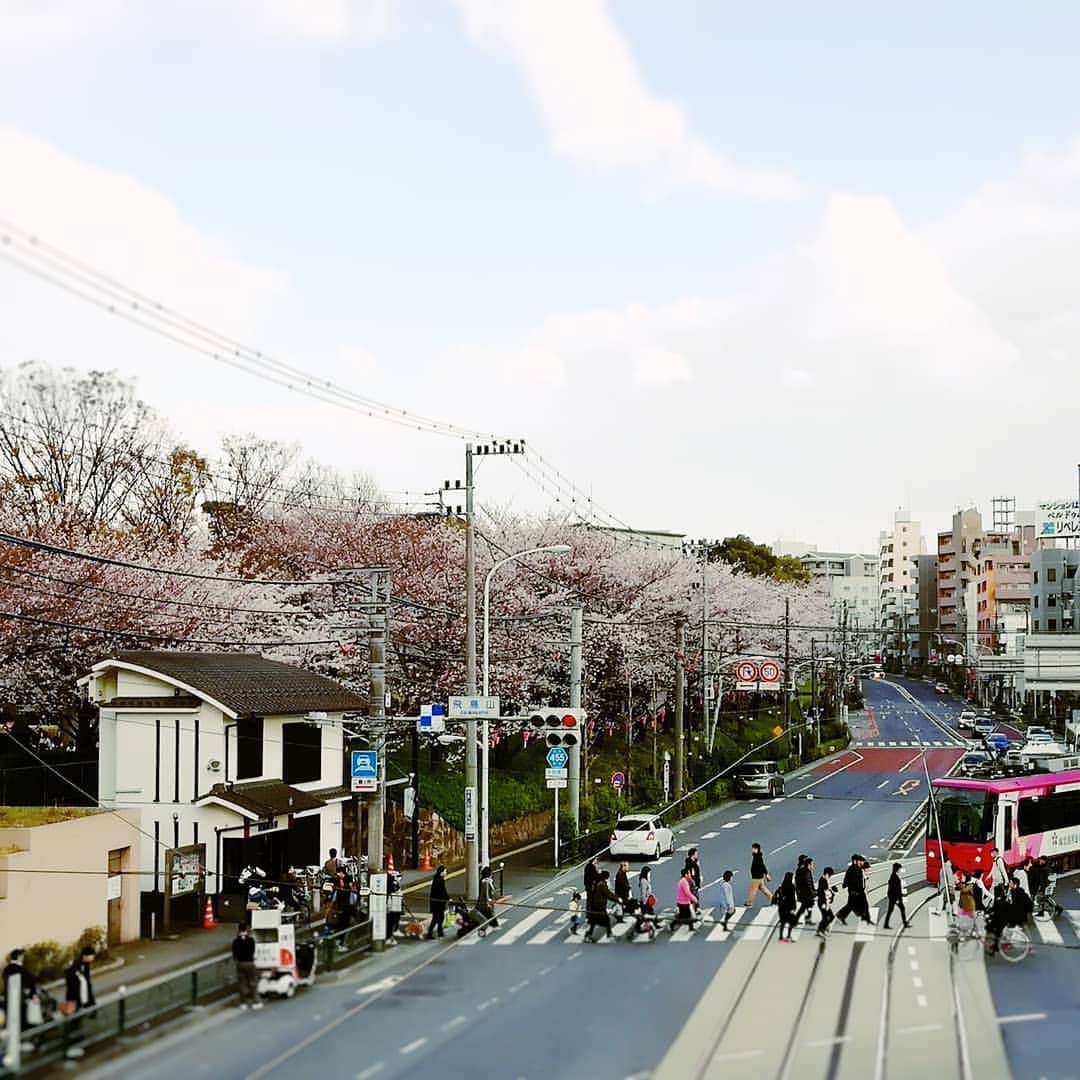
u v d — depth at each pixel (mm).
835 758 84375
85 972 20672
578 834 44250
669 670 62719
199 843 32250
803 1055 19031
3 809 28891
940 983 24453
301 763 36562
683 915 30656
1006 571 148625
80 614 41250
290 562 56844
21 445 46594
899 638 192375
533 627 51281
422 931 30047
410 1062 18469
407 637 49062
